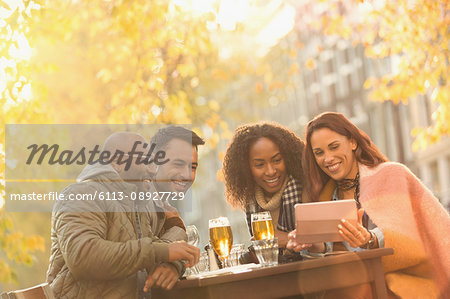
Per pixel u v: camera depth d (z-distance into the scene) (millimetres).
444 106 10484
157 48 11695
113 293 4051
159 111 11945
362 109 36156
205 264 4684
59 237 3951
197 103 14922
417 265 4594
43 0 8547
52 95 12523
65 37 10305
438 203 4859
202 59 13664
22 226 12922
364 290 4570
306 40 38188
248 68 15953
